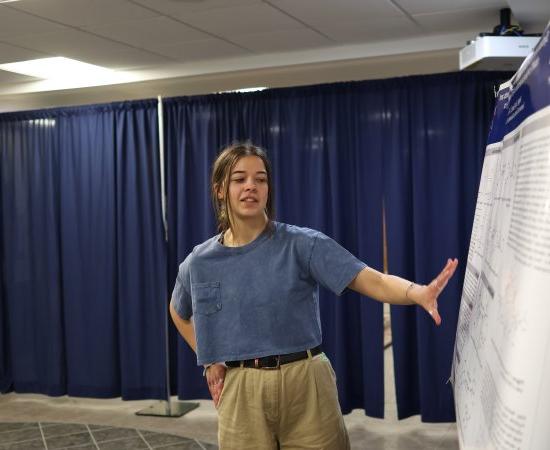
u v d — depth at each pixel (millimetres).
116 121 4836
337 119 4336
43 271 5059
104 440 4195
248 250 1865
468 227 4129
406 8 3617
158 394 4809
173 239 4770
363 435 4117
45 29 3883
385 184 4230
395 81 4191
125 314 4836
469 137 4109
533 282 793
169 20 3744
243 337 1819
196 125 4676
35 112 5023
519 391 782
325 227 4387
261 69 4801
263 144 4539
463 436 1137
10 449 4074
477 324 1177
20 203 5105
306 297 1854
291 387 1790
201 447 4031
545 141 813
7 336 5250
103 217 4883
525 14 3365
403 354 4219
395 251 4199
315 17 3762
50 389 5062
